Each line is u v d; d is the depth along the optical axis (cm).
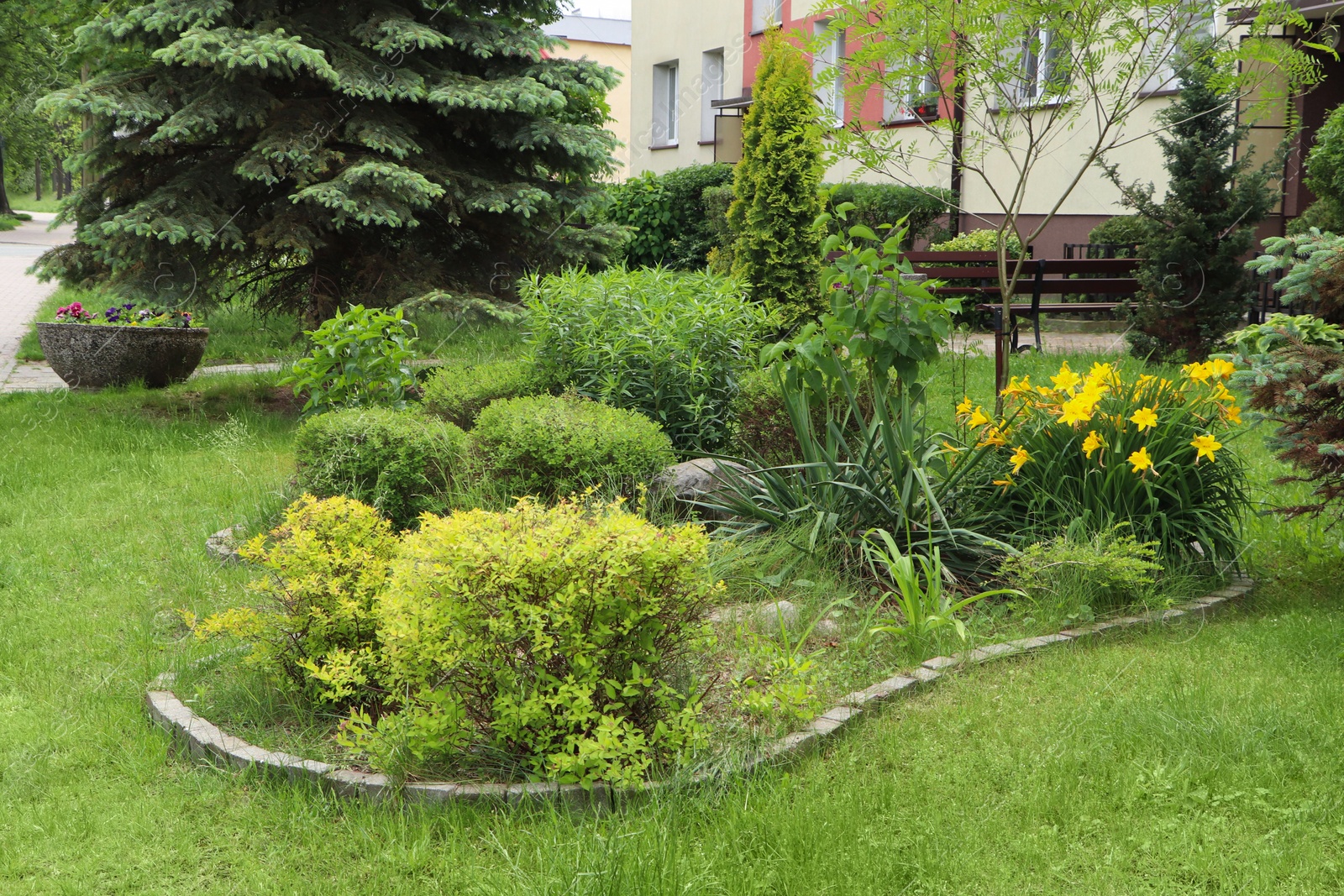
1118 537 467
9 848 287
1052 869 267
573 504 386
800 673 349
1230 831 282
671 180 1627
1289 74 540
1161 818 288
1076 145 1406
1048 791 301
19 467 690
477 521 334
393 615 325
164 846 290
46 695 379
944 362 922
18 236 3391
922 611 422
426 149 956
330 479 541
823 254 513
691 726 317
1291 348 437
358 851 287
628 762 317
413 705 330
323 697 351
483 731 329
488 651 313
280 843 290
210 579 486
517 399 575
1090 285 1152
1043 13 513
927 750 329
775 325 707
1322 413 435
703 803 298
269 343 1273
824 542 482
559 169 1026
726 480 538
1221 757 313
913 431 525
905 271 496
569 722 315
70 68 1098
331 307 964
